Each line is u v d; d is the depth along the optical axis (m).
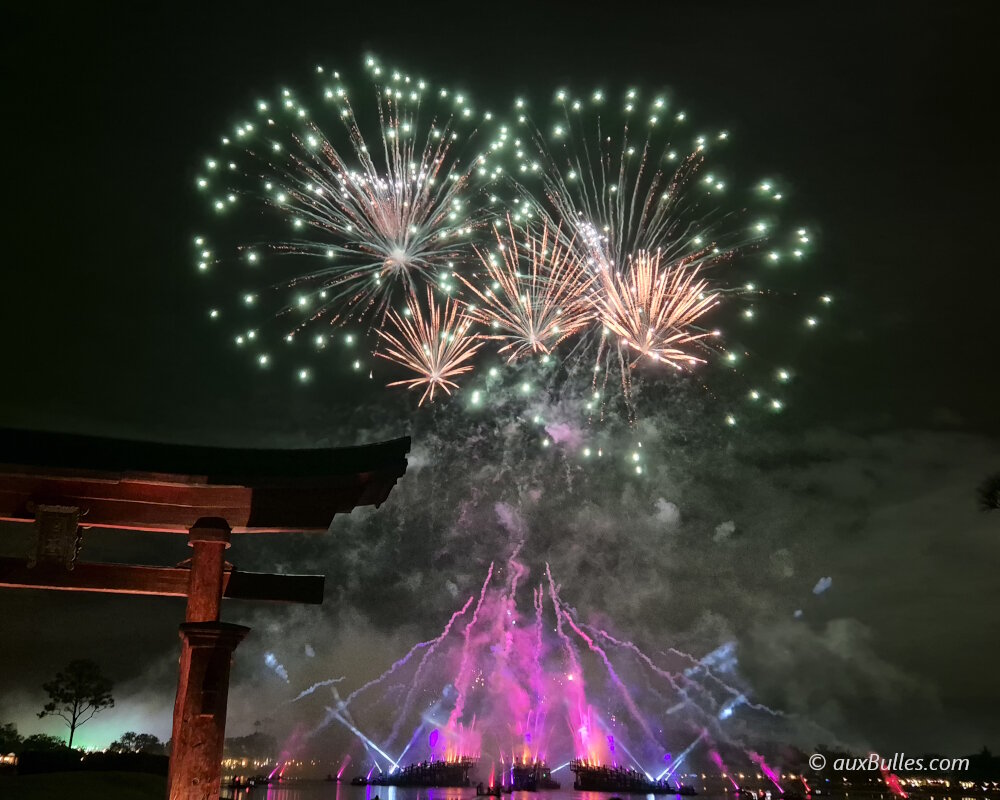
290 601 11.18
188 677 8.56
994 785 54.59
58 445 9.64
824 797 55.88
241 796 49.88
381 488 10.60
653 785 62.59
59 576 10.04
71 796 11.73
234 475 10.02
